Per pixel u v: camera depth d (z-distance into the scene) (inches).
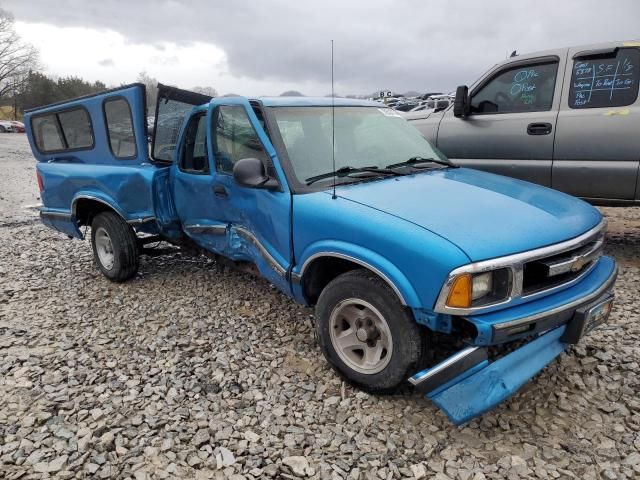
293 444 108.1
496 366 105.3
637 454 103.3
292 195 134.3
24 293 200.2
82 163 216.1
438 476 99.0
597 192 207.6
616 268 129.9
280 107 151.0
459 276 99.7
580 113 206.5
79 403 123.6
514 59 225.9
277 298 185.6
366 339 120.0
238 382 131.9
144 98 182.9
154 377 135.0
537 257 106.0
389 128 168.1
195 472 101.0
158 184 184.5
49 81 2783.0
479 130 232.8
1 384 133.0
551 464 101.6
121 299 191.6
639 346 143.9
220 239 168.6
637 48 197.3
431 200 123.6
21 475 100.4
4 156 866.8
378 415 116.7
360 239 115.8
